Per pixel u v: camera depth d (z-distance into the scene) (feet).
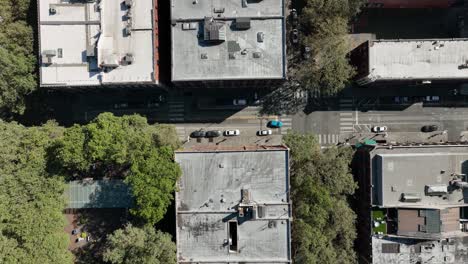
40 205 261.65
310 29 297.74
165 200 259.80
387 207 275.80
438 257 279.08
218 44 263.08
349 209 279.49
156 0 267.80
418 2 307.37
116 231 264.52
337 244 284.61
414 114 315.37
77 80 264.31
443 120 315.37
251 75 263.49
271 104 316.81
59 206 269.85
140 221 274.36
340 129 317.01
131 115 292.81
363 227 295.28
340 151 292.61
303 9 293.43
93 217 290.97
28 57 274.98
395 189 275.18
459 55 275.59
